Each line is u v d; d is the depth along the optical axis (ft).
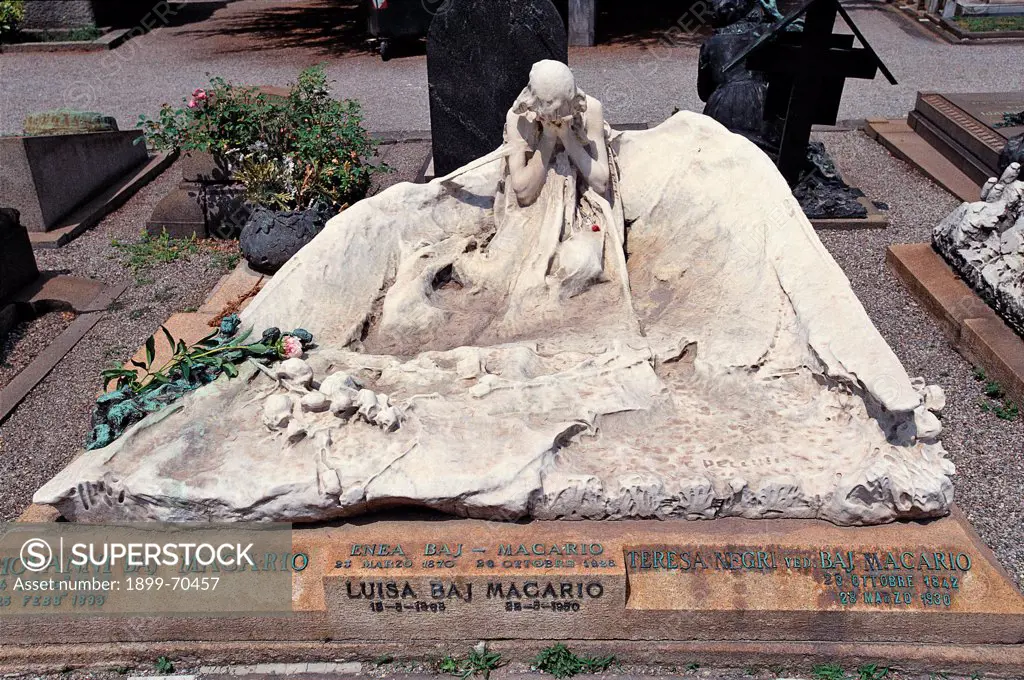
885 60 52.42
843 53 26.73
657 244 20.15
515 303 18.21
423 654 13.43
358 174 28.48
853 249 27.84
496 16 26.30
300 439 14.35
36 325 25.27
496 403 14.84
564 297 18.22
